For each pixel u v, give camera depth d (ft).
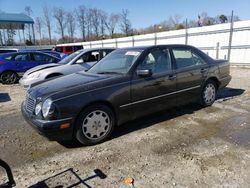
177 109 17.61
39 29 188.44
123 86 12.81
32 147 12.39
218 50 52.11
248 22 45.37
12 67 34.40
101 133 12.47
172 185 8.84
